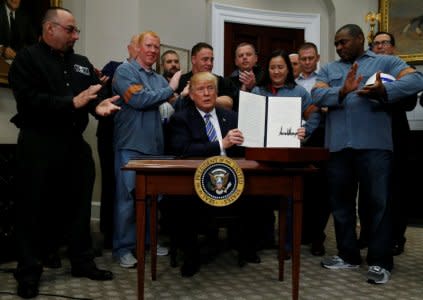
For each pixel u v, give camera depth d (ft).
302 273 10.50
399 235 12.53
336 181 10.62
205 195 7.59
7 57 12.54
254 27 19.99
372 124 9.99
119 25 16.05
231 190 7.59
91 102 9.77
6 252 11.19
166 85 11.62
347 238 10.85
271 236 12.79
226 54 19.42
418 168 16.60
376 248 10.10
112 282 9.71
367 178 10.12
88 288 9.29
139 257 7.91
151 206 9.82
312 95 10.62
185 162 8.05
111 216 12.68
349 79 9.58
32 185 9.13
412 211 16.79
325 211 12.23
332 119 10.52
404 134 12.19
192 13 18.22
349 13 20.03
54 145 9.32
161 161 8.13
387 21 18.95
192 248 10.28
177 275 10.28
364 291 9.23
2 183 10.93
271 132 8.88
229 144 8.79
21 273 8.94
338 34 10.47
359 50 10.40
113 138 11.56
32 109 9.09
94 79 10.32
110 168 12.69
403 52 18.69
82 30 15.78
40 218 9.34
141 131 10.92
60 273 10.36
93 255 10.12
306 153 7.69
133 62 11.15
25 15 13.07
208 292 9.10
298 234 8.00
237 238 11.48
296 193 7.96
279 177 7.94
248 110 8.77
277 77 11.84
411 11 18.53
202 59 12.60
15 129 13.24
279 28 20.40
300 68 14.43
